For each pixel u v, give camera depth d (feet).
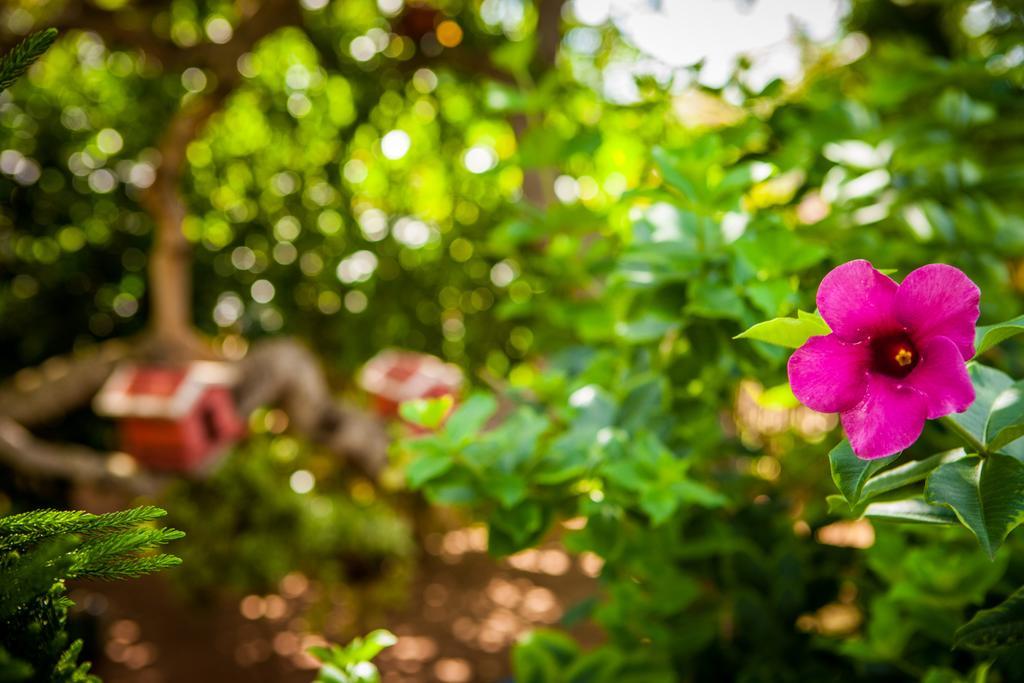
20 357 17.65
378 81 16.24
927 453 5.04
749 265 4.33
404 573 15.47
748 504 6.15
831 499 2.97
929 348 2.33
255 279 18.66
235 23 15.39
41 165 17.47
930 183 5.98
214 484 14.26
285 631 15.96
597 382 5.94
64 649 2.74
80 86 17.47
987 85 6.26
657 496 4.33
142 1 11.28
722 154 5.88
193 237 18.08
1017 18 7.74
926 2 12.23
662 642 5.54
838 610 7.33
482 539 20.74
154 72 15.97
